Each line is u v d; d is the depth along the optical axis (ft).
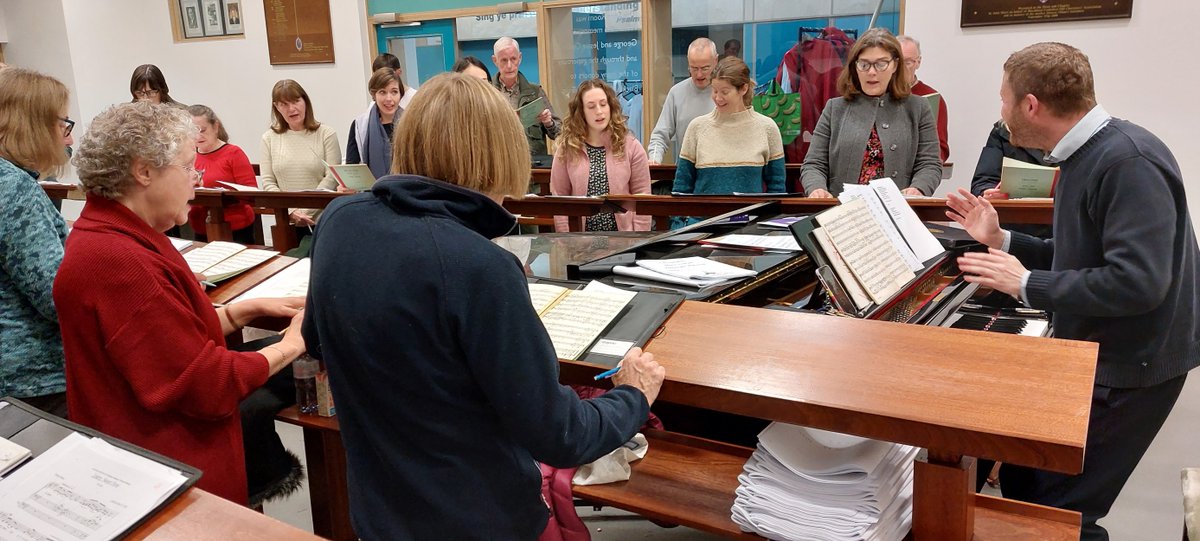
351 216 3.67
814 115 15.69
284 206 11.45
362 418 3.82
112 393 5.31
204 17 22.12
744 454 5.64
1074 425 3.46
